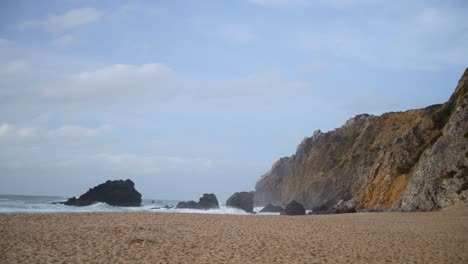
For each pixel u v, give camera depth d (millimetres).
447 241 18516
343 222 28844
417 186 48062
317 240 18156
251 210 89250
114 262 11789
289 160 134250
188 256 13164
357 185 89750
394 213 40625
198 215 32188
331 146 115938
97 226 20078
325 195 101062
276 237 18828
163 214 30812
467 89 54156
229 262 12445
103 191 75938
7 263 11016
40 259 11664
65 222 21578
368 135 105000
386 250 15641
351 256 14164
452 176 44406
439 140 48906
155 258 12594
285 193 122875
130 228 19672
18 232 16891
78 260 11812
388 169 59312
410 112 88812
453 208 41219
